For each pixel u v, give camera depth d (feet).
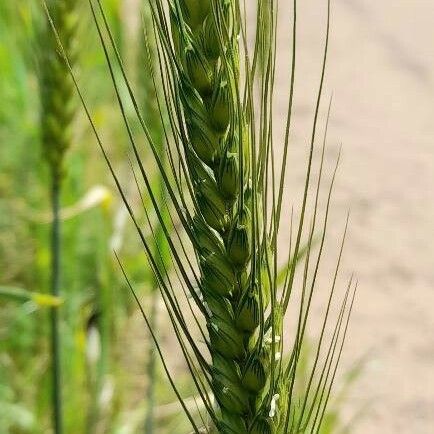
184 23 0.93
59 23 1.43
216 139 0.94
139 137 2.61
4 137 2.75
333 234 3.28
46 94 1.47
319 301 2.87
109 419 2.06
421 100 4.63
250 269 0.97
